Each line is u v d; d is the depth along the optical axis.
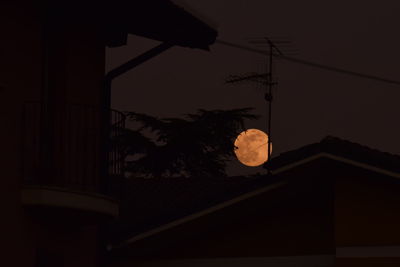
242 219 37.25
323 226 36.50
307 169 35.25
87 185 33.19
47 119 31.00
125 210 43.81
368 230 34.88
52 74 32.94
